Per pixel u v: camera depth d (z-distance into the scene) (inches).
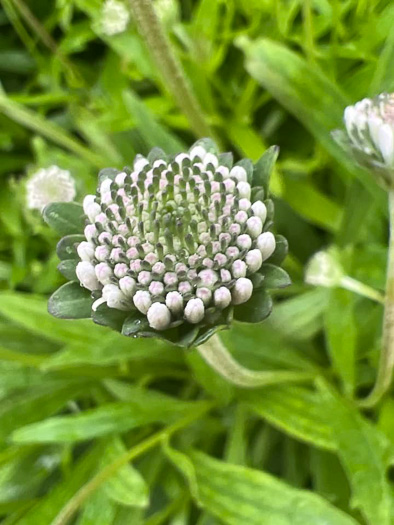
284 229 5.1
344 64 4.9
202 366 4.3
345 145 2.8
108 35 4.8
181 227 2.3
